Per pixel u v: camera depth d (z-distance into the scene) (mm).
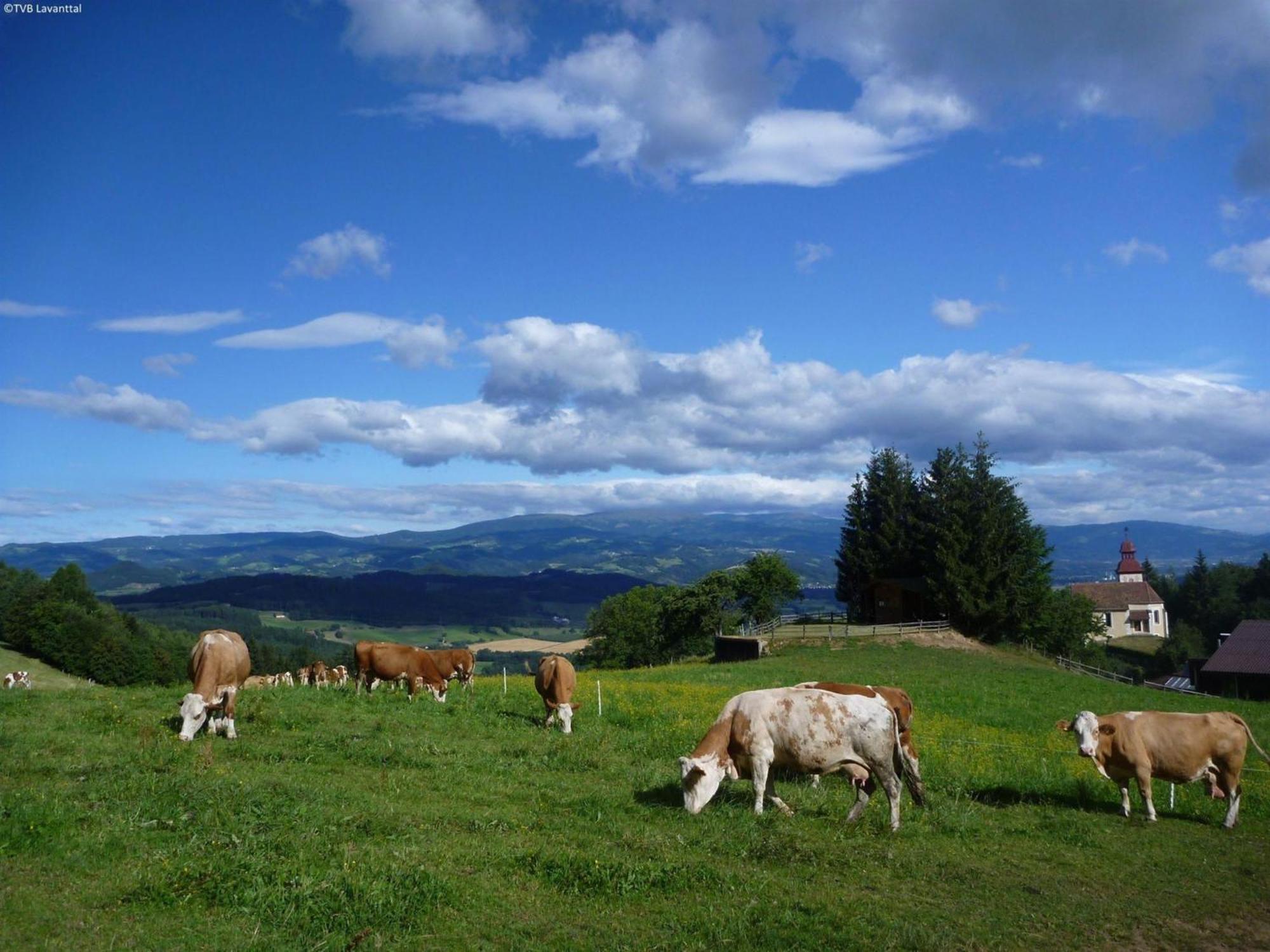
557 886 10195
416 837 11375
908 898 10797
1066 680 49969
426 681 26312
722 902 10070
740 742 14055
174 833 10711
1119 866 12945
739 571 89500
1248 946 10172
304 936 8344
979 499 72188
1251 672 63469
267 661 106000
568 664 22266
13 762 13500
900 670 50969
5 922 8094
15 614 77312
